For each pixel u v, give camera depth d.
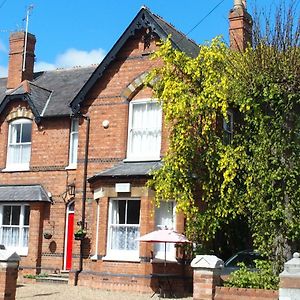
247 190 17.92
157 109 22.42
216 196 19.80
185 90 20.08
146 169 21.23
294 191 16.62
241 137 19.00
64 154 25.20
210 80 19.73
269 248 16.38
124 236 21.39
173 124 20.27
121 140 22.77
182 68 20.36
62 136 25.41
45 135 25.78
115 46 23.19
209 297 12.84
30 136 26.25
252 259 18.61
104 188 21.77
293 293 11.48
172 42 22.03
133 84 22.83
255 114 17.30
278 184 16.89
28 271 24.56
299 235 16.22
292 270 11.64
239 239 21.94
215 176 19.67
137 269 20.66
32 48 29.25
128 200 21.61
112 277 20.98
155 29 22.39
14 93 26.48
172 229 20.47
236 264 18.25
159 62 22.44
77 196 23.38
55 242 24.70
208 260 13.02
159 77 21.81
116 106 23.12
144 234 20.56
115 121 23.05
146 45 22.78
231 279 14.23
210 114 19.83
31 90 26.56
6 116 26.77
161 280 20.38
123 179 21.27
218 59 19.83
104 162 22.98
